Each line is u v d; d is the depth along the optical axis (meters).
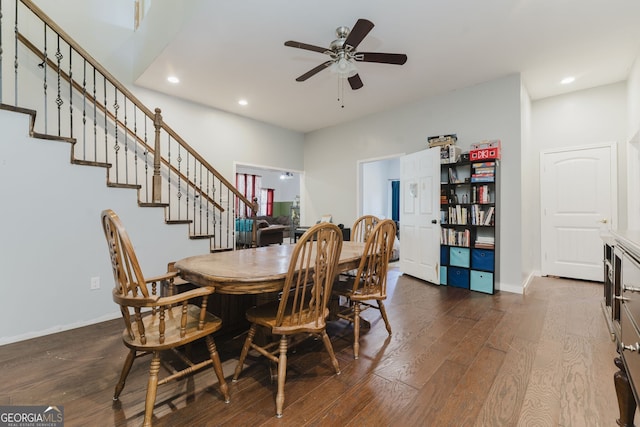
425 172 4.05
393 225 2.24
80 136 3.40
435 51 3.00
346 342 2.21
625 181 3.66
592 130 3.88
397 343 2.18
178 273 1.80
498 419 1.38
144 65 3.42
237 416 1.41
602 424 1.34
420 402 1.50
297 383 1.68
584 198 3.95
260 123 5.38
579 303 3.08
